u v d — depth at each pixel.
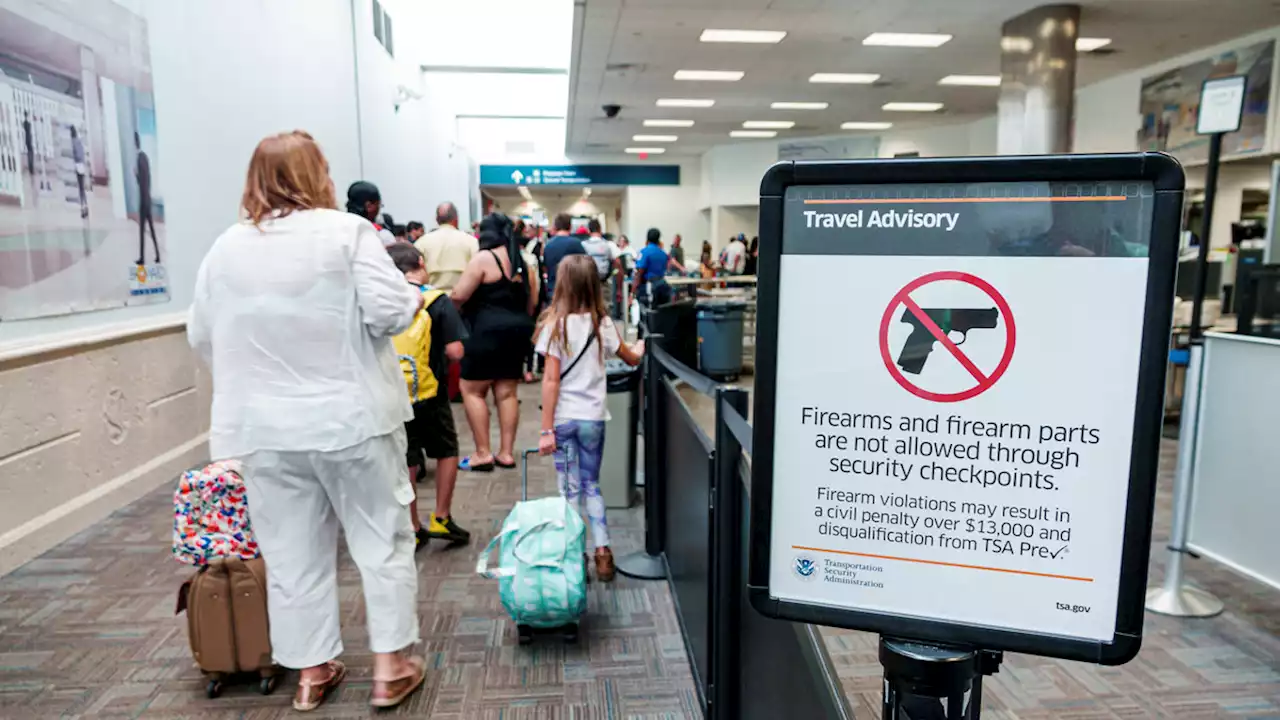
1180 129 8.74
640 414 4.30
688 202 20.22
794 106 12.61
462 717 2.13
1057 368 0.75
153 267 4.16
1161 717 2.15
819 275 0.81
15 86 3.11
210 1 4.83
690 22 7.57
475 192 19.25
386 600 2.11
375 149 8.90
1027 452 0.77
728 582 1.72
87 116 3.58
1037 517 0.77
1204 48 8.34
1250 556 2.56
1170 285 0.71
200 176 4.70
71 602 2.81
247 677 2.32
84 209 3.56
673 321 3.35
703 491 2.09
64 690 2.26
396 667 2.17
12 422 3.10
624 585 2.97
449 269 5.18
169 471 4.26
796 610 0.86
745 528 1.60
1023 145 7.36
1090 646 0.76
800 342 0.83
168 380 4.29
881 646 0.85
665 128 15.23
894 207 0.78
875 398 0.81
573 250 6.34
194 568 3.11
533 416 5.90
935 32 7.96
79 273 3.53
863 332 0.81
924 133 15.39
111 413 3.76
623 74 10.06
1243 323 3.26
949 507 0.80
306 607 2.09
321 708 2.17
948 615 0.81
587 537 3.46
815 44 8.45
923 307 0.79
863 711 2.14
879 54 8.92
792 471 0.85
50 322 3.34
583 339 2.85
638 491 4.14
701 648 2.16
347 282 1.93
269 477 1.97
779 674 1.34
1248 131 7.66
